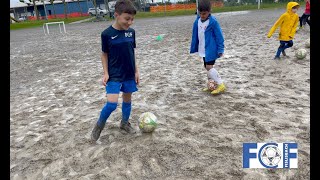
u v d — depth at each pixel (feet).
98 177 10.96
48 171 11.74
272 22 61.57
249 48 34.24
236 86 20.40
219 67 26.12
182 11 144.97
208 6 17.31
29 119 17.48
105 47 12.41
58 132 15.16
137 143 13.16
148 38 52.47
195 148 12.42
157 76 24.76
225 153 11.97
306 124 13.94
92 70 29.81
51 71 31.19
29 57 42.37
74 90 22.89
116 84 12.69
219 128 14.15
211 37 18.11
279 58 27.50
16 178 11.41
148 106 17.72
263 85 20.30
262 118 14.93
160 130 14.28
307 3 44.83
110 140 13.69
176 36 52.29
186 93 19.72
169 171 11.04
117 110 17.30
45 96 22.00
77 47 49.47
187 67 27.37
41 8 236.63
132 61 12.97
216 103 17.44
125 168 11.41
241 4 151.02
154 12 153.69
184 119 15.44
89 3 225.97
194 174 10.75
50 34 83.05
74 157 12.55
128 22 11.94
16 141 14.60
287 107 16.19
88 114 17.34
